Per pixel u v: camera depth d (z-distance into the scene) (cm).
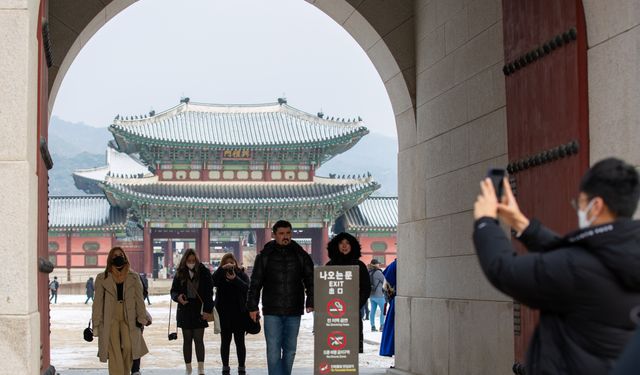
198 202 6844
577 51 662
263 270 1023
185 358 1286
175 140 6762
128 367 1114
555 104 699
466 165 1022
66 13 1196
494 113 935
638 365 259
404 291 1265
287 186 7088
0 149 603
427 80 1173
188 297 1270
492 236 363
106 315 1105
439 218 1116
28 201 602
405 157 1267
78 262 7238
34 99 652
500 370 905
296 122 7138
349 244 1118
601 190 354
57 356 1903
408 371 1223
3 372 586
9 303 591
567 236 358
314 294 966
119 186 6894
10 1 607
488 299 945
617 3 616
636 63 595
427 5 1170
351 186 7119
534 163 736
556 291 344
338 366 959
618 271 339
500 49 920
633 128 599
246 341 2402
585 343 343
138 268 7362
